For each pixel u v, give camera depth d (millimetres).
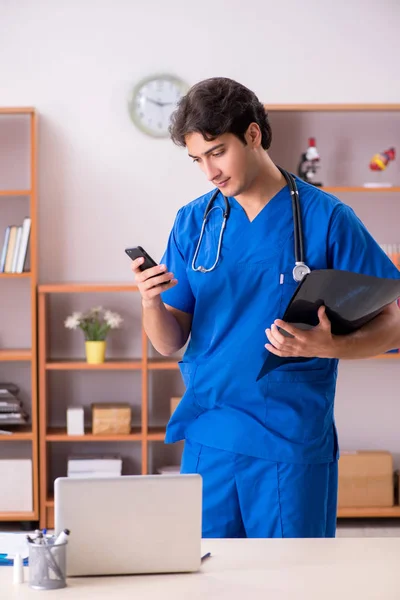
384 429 4914
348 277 1760
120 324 4867
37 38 4734
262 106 2082
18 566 1533
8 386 4676
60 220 4789
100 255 4809
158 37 4758
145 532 1590
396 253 4715
